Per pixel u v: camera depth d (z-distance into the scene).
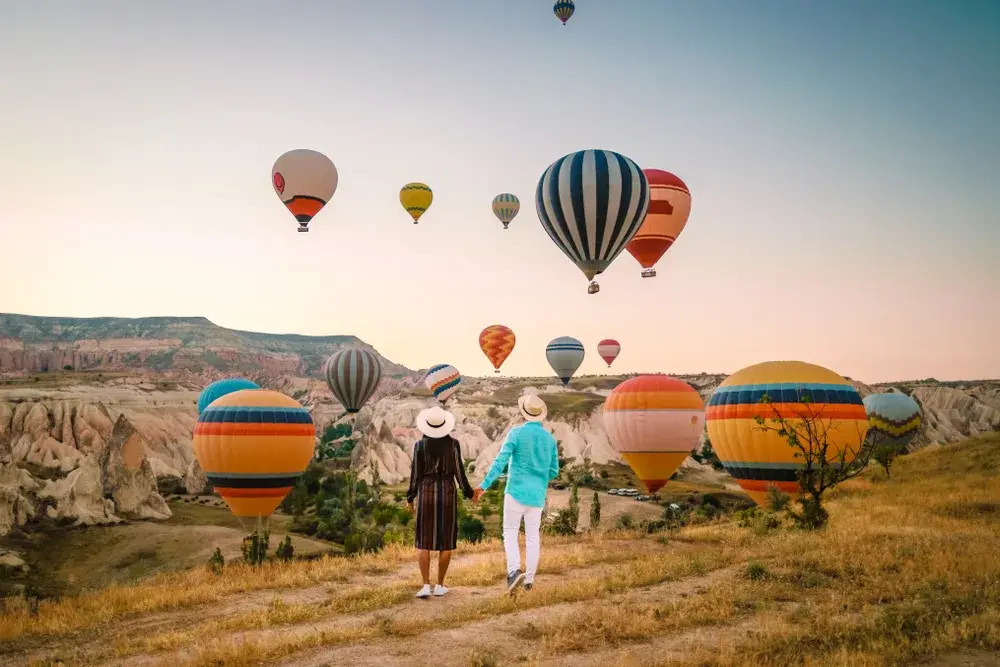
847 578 11.26
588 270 33.88
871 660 7.31
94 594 13.53
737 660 7.45
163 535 73.31
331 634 8.71
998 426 45.75
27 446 128.75
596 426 135.62
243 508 32.31
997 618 8.64
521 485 10.16
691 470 111.56
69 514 82.50
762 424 21.62
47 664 8.57
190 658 8.28
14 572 63.31
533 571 10.22
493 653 7.88
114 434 97.19
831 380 22.47
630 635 8.45
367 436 141.88
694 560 12.96
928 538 14.70
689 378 178.12
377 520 69.50
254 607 11.30
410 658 7.86
